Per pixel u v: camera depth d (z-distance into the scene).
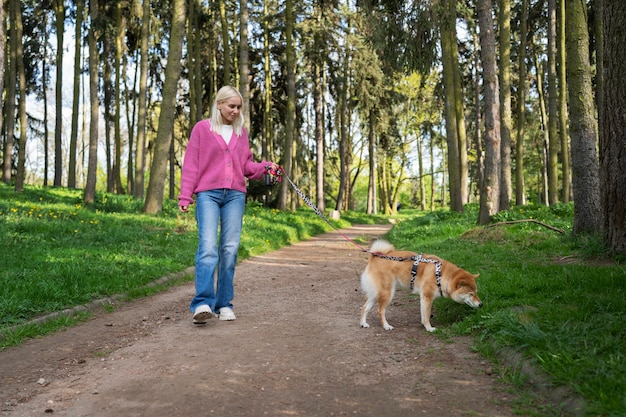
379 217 34.94
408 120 35.47
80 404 2.92
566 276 5.48
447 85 17.64
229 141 4.84
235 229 4.94
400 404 2.83
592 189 8.32
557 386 2.85
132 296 6.44
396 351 3.92
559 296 4.78
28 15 25.33
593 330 3.53
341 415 2.69
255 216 17.98
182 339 4.29
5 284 5.86
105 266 7.53
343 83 28.05
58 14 23.16
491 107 13.09
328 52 26.45
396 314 5.32
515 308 4.57
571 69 8.40
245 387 3.10
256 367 3.48
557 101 18.77
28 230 10.11
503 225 11.14
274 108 30.53
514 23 20.73
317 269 9.45
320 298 6.37
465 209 19.94
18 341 4.39
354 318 5.17
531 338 3.44
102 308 5.81
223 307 5.07
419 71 13.95
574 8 8.27
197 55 23.92
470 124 34.12
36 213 12.34
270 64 29.06
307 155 38.41
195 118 23.66
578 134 8.37
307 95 31.50
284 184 23.33
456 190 17.62
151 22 22.73
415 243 11.93
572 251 7.73
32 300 5.43
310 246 14.46
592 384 2.69
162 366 3.55
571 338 3.38
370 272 4.79
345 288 7.17
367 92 27.48
